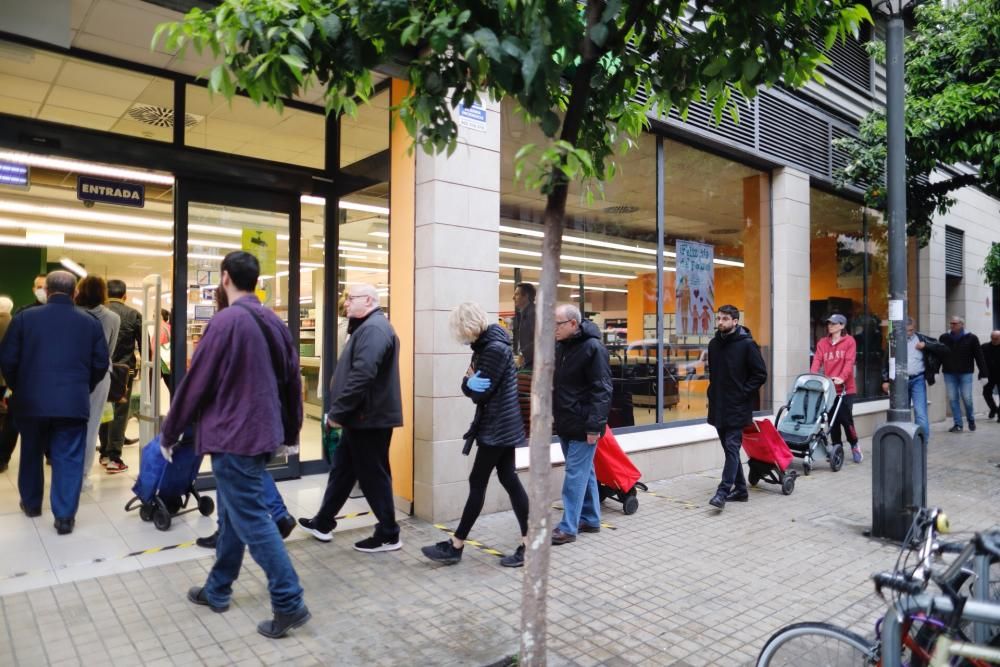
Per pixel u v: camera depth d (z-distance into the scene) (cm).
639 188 755
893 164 536
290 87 288
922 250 1320
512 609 381
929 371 980
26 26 415
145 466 495
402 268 574
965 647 214
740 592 420
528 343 632
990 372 1329
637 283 750
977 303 1532
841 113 1041
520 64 262
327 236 679
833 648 253
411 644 337
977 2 798
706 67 326
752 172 907
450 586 414
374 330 445
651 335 764
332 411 436
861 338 1116
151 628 348
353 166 654
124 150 549
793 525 571
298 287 658
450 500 548
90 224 1092
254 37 277
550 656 333
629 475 595
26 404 481
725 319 628
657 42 344
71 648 326
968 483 754
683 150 810
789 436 773
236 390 335
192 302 598
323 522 489
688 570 458
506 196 621
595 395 495
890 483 528
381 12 273
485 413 446
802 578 446
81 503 566
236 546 360
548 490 281
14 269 1438
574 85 293
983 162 807
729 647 346
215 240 612
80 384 491
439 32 260
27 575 414
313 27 279
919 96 841
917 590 220
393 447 582
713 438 798
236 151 622
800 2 328
